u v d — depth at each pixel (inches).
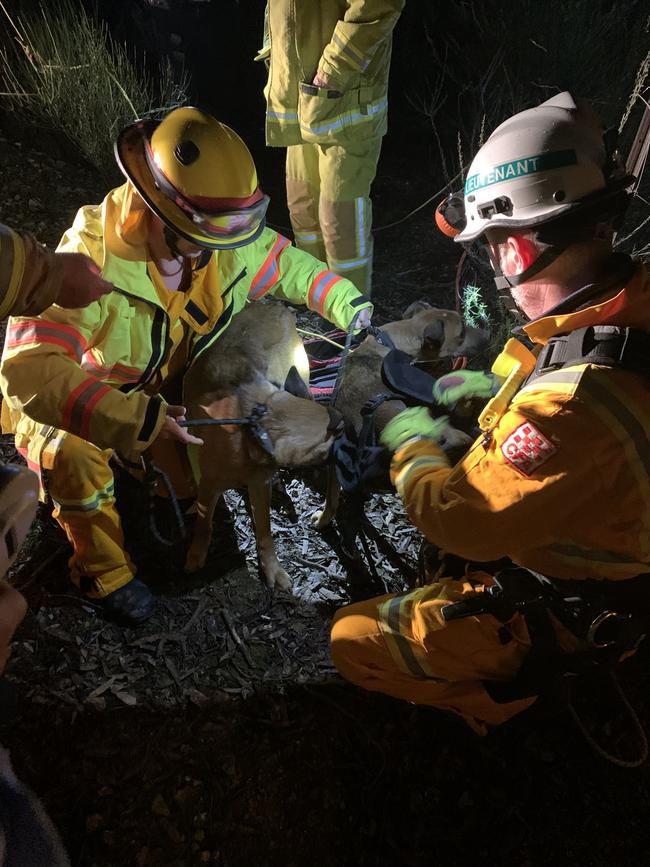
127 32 208.2
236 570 106.6
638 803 87.4
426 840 83.4
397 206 195.9
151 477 87.3
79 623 97.1
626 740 92.4
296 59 121.5
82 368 83.7
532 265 56.1
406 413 69.5
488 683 72.6
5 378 75.9
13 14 180.5
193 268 83.3
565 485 53.6
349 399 95.3
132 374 86.6
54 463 85.5
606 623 63.2
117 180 179.5
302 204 142.1
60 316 75.5
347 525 102.7
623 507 55.4
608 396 52.2
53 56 176.6
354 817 84.2
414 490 63.5
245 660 95.9
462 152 202.7
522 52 198.5
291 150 136.3
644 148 108.9
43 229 160.9
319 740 89.3
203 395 88.9
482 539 57.9
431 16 220.5
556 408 52.7
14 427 92.4
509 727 92.3
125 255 78.1
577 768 89.9
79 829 79.2
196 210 72.3
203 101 224.4
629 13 196.1
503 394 61.2
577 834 84.8
